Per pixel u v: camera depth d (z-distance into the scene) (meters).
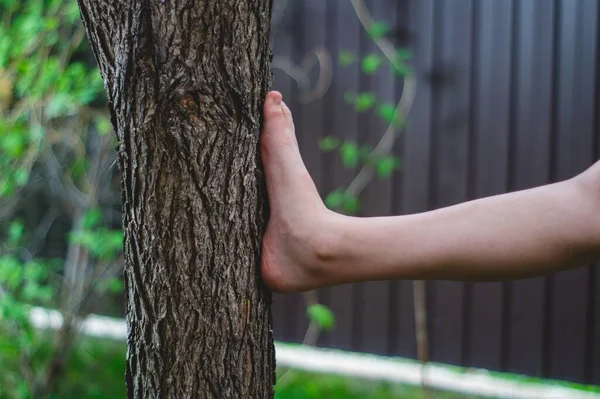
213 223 0.96
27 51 2.59
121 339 3.18
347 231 0.98
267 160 1.02
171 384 0.99
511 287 2.77
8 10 2.78
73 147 3.01
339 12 2.99
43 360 2.79
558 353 2.71
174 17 0.89
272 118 1.01
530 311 2.75
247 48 0.95
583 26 2.58
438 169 2.86
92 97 2.61
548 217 0.93
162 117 0.92
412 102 2.88
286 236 1.00
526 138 2.70
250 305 1.01
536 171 2.69
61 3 2.63
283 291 1.02
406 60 2.88
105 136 2.76
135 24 0.90
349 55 2.85
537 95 2.67
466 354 2.86
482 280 0.96
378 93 2.94
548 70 2.64
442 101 2.84
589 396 2.60
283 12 3.09
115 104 0.96
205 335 0.98
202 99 0.92
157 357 0.99
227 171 0.96
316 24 3.04
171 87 0.90
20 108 2.69
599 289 2.64
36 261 3.14
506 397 2.62
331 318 2.87
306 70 3.07
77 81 2.68
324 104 3.05
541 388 2.67
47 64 2.58
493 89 2.74
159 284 0.96
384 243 0.96
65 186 3.12
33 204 3.51
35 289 2.47
